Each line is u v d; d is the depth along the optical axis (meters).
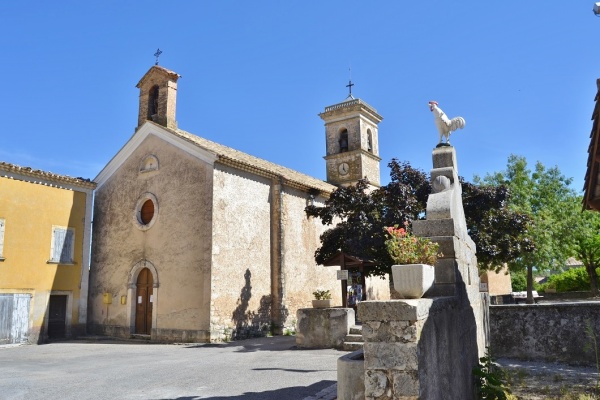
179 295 16.69
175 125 19.80
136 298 18.23
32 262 17.12
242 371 9.60
